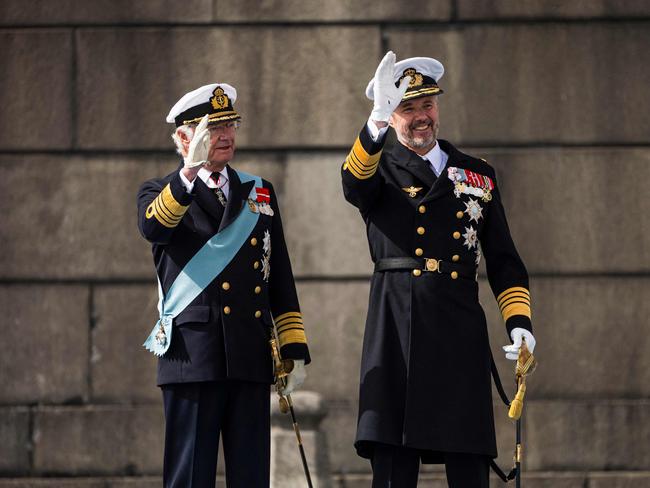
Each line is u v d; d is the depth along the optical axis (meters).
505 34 31.23
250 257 19.92
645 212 31.00
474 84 31.19
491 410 19.89
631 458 30.47
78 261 31.17
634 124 31.16
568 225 30.98
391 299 19.80
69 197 31.23
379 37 31.27
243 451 19.62
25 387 30.95
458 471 19.62
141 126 31.30
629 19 31.30
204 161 18.81
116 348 31.02
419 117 20.12
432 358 19.45
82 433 30.72
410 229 19.91
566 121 31.17
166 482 19.56
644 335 30.81
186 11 31.36
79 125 31.31
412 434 19.20
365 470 30.58
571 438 30.47
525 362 19.84
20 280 31.14
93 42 31.36
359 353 30.89
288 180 31.19
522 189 31.00
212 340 19.42
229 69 31.30
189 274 19.64
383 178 20.22
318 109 31.25
